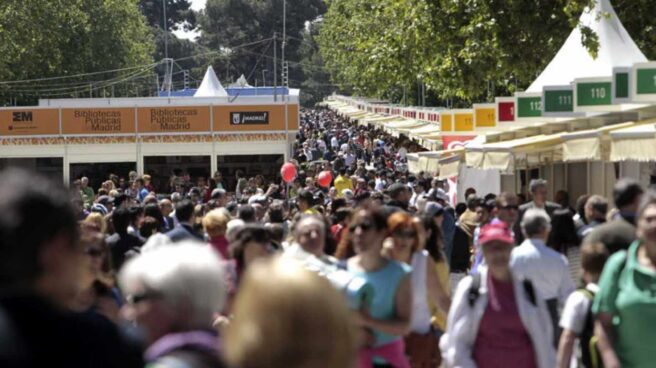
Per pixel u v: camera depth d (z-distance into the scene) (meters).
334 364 4.26
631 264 8.88
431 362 11.95
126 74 130.25
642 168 28.64
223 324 10.57
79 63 118.38
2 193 4.77
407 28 42.16
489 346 9.95
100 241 10.91
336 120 157.88
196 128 57.88
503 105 30.97
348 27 105.81
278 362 4.22
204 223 15.67
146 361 5.09
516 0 37.53
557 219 15.28
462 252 20.95
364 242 10.45
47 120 57.69
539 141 26.36
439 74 40.31
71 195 5.11
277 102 58.16
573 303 10.06
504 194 17.47
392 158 75.12
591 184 31.16
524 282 10.02
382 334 10.41
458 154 31.11
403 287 10.42
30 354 4.58
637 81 22.42
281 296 4.25
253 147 58.06
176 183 50.25
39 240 4.73
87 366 4.72
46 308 4.73
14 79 104.31
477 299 9.96
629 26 38.19
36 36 92.44
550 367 9.96
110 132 57.84
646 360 8.76
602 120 27.34
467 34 38.72
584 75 30.89
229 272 12.07
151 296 5.49
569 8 31.64
